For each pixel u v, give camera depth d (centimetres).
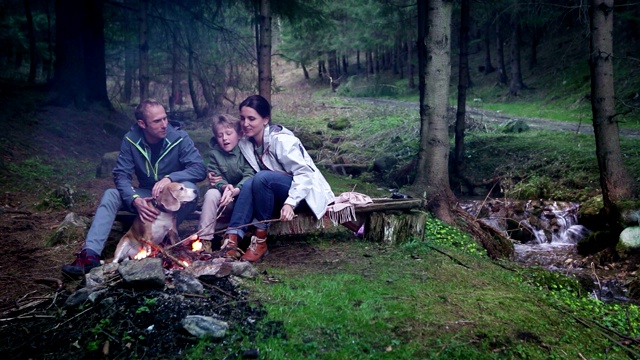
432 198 688
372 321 311
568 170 1067
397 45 3412
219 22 1509
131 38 1734
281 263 427
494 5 1359
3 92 1330
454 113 1516
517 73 2558
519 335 322
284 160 430
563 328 358
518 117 1995
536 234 891
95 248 391
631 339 363
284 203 420
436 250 502
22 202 729
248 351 268
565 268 682
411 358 276
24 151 1025
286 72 4950
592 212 860
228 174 451
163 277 335
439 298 364
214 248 446
